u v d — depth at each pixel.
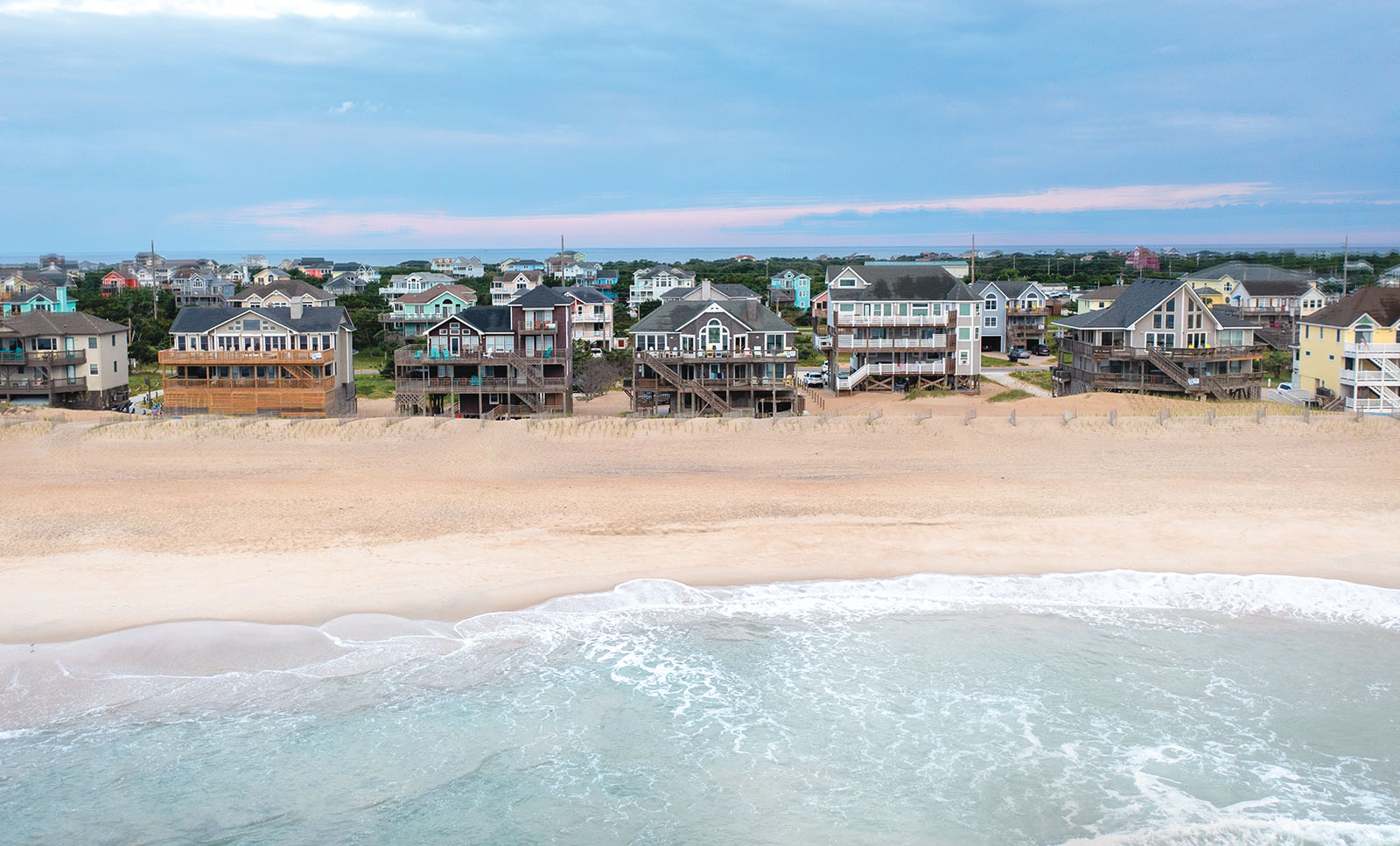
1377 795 23.59
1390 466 47.12
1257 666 29.55
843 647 30.70
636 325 69.38
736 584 34.84
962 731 26.30
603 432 53.44
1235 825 22.48
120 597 32.75
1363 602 33.41
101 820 22.62
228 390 68.56
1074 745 25.64
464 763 24.86
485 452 50.91
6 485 45.56
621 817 22.94
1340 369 65.88
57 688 27.34
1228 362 71.56
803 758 25.16
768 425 53.88
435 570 35.44
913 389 79.69
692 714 27.05
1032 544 38.56
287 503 42.78
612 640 30.92
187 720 26.30
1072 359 79.06
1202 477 46.38
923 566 36.50
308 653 29.48
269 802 23.30
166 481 46.28
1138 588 34.69
